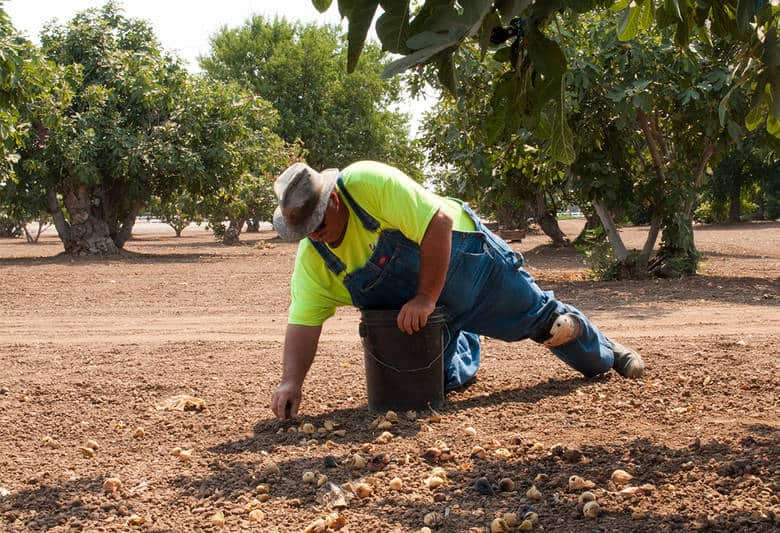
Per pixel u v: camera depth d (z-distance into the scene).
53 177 25.53
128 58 26.88
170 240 42.81
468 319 5.14
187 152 25.47
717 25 3.28
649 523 3.15
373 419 4.92
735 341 7.54
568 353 5.64
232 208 31.27
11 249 32.91
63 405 5.61
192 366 7.02
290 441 4.54
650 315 10.10
